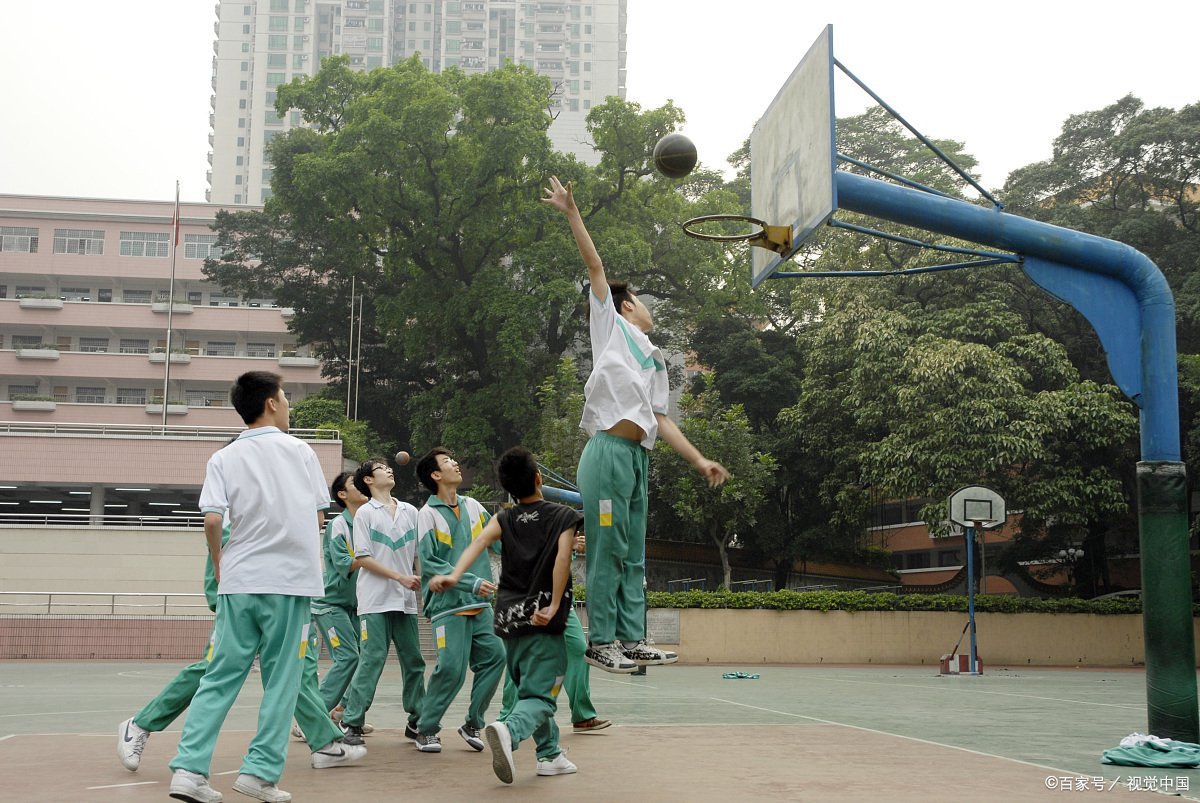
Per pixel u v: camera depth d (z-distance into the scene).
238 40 101.25
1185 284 23.83
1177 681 5.89
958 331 23.84
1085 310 6.21
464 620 5.77
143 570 24.50
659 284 34.44
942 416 22.22
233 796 4.30
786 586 31.48
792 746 6.02
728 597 22.78
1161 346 6.15
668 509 28.27
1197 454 23.97
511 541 4.70
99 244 52.22
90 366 47.78
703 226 32.97
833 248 27.08
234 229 43.75
